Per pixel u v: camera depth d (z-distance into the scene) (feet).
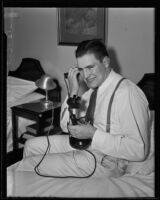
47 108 7.08
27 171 4.06
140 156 3.93
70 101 4.36
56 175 4.22
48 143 4.92
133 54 6.72
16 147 6.84
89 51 4.18
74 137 4.34
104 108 4.32
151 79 5.96
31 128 6.90
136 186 3.79
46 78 6.96
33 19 7.75
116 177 4.11
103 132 4.13
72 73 4.56
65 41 7.75
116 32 6.81
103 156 4.28
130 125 3.98
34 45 8.05
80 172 4.22
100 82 4.40
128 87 4.18
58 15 7.59
